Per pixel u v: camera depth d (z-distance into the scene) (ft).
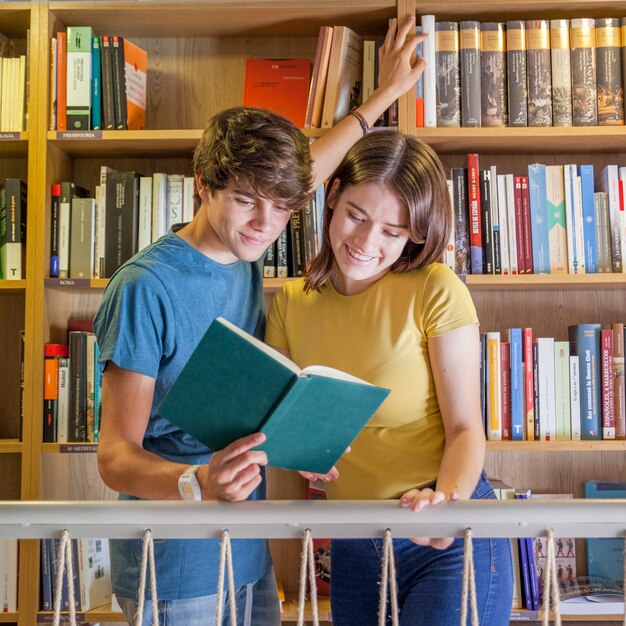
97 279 7.46
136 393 4.07
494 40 7.54
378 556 4.43
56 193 7.65
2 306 8.32
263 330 5.04
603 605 7.27
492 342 7.52
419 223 4.30
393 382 4.42
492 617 4.18
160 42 8.45
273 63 7.97
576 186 7.55
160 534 3.34
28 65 7.64
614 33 7.51
